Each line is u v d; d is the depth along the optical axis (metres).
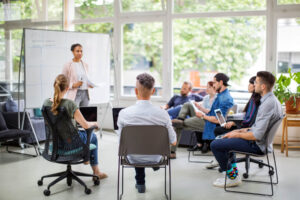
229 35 6.15
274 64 5.79
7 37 6.06
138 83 3.00
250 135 3.29
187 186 3.65
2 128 4.84
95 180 3.66
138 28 6.75
